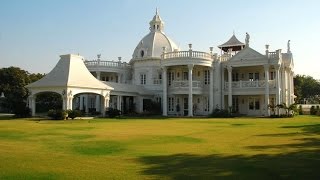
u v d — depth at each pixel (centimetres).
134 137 1942
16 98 7119
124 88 5262
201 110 5494
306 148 1480
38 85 4284
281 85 5303
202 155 1299
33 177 945
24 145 1591
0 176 954
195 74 5566
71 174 981
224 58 5466
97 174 981
